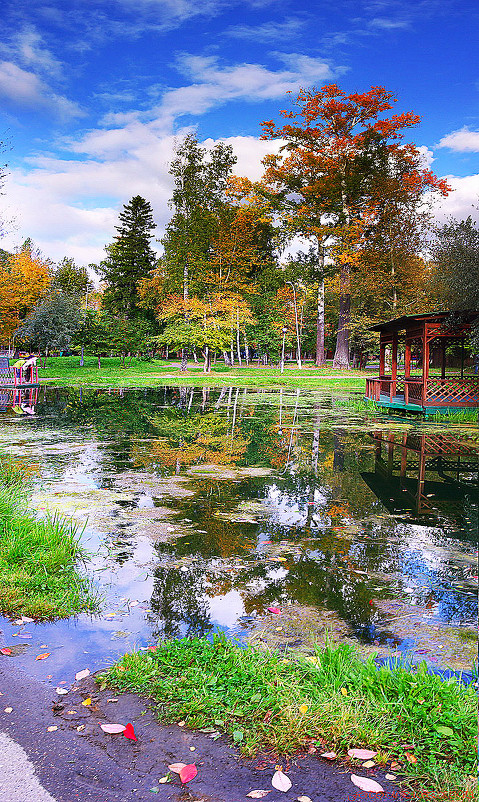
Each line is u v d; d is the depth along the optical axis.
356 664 3.23
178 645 3.41
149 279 51.34
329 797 2.10
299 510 7.08
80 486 8.03
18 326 38.44
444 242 23.58
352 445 12.42
